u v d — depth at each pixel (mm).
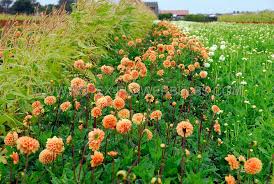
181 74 4938
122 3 7723
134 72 3473
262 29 15750
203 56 5957
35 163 2545
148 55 5250
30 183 2283
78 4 6359
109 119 2293
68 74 4531
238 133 3570
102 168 2447
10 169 2281
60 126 3205
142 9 13000
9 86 3484
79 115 3213
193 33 13609
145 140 2736
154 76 4863
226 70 6023
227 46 8508
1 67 3607
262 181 2654
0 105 3311
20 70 3760
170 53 5227
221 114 4098
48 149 2133
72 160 2457
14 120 3236
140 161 2516
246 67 6352
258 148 3055
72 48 5137
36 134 2893
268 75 5688
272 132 3445
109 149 2631
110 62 5762
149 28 13234
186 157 2518
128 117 2711
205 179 2482
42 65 4035
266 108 4133
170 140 3033
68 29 5383
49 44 4555
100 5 6480
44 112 3268
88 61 5324
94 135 2111
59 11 5094
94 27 6086
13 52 4082
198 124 3463
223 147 3221
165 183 2207
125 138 2803
